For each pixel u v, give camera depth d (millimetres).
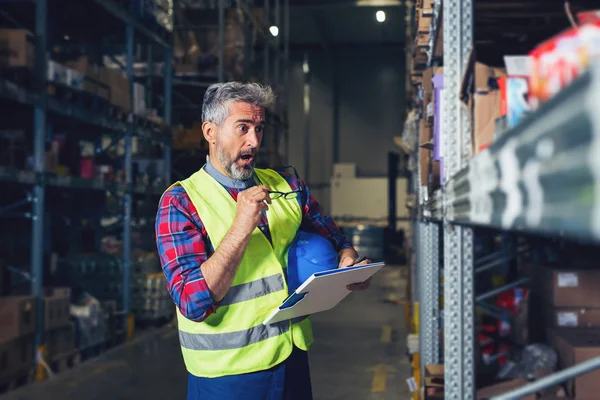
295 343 1795
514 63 1626
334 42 24516
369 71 24734
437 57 3432
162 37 9180
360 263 1824
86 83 6621
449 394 2414
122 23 8281
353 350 7301
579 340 3355
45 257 6906
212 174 1771
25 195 6859
